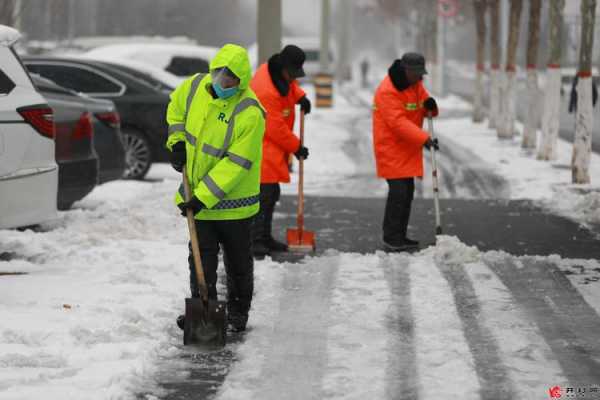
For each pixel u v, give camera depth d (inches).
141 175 1370.6
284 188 1325.0
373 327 625.6
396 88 893.2
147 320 611.8
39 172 783.1
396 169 898.1
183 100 584.1
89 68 1376.7
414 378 523.8
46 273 756.6
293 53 847.1
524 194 1282.0
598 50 2746.1
